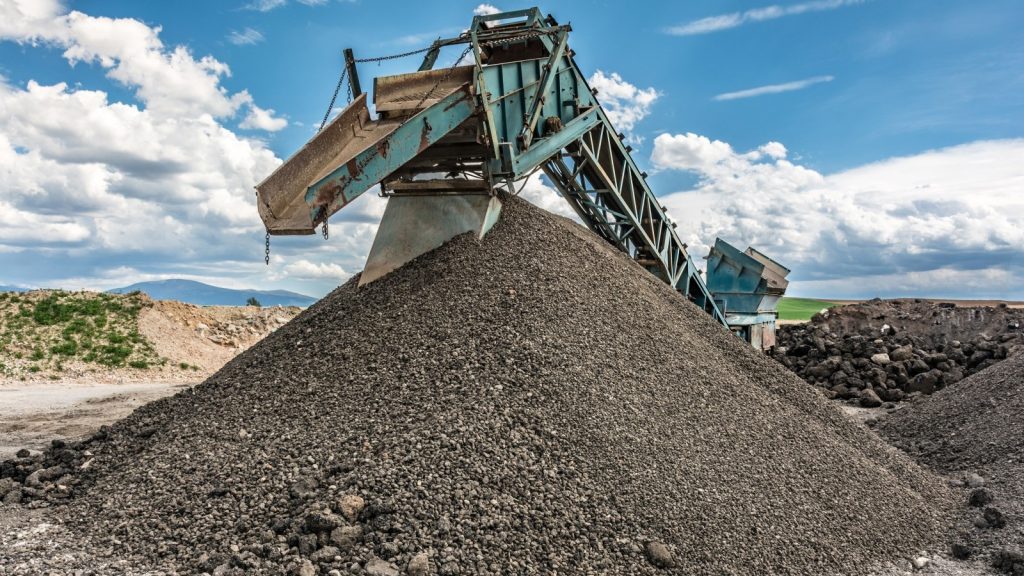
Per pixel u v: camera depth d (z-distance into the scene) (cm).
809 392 923
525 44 1077
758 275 1680
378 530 468
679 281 1524
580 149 1158
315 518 472
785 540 558
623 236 1362
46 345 1864
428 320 724
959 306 2448
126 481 591
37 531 535
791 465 679
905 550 633
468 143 914
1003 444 942
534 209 1012
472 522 472
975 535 688
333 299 912
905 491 750
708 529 526
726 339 971
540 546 466
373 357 686
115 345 1941
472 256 833
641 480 545
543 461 533
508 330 689
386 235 911
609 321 779
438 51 1077
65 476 638
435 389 611
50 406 1327
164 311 2191
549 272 823
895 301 2670
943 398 1212
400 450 532
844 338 2088
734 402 751
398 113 887
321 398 642
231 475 551
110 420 1173
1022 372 1112
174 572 459
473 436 543
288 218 766
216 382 766
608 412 611
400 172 943
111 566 471
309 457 549
